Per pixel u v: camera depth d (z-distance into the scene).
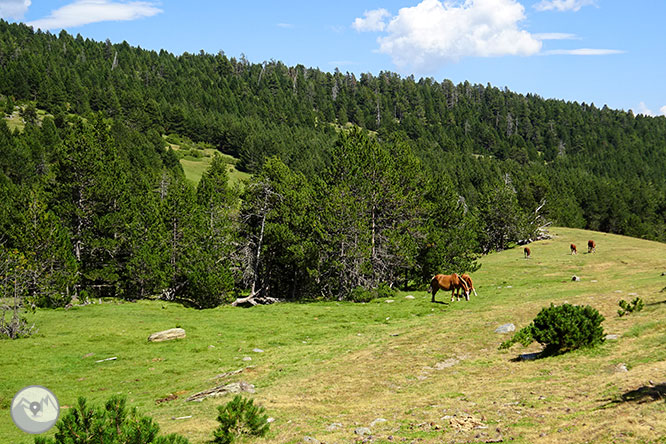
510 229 76.38
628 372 13.93
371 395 16.16
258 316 37.47
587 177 188.25
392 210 50.97
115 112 195.00
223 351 26.78
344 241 46.41
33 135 126.00
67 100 198.50
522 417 11.55
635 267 46.41
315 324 33.66
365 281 47.53
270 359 23.91
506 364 18.09
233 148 194.00
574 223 127.12
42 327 32.56
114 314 37.56
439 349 21.62
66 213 49.91
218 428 12.26
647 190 160.25
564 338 17.89
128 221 52.84
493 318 26.41
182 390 19.58
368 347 24.06
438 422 12.19
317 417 14.02
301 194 54.69
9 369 23.28
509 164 196.88
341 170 52.12
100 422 8.81
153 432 9.11
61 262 40.69
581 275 45.12
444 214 57.53
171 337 29.59
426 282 50.38
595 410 10.95
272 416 14.43
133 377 22.19
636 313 22.08
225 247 49.88
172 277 49.22
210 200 55.88
